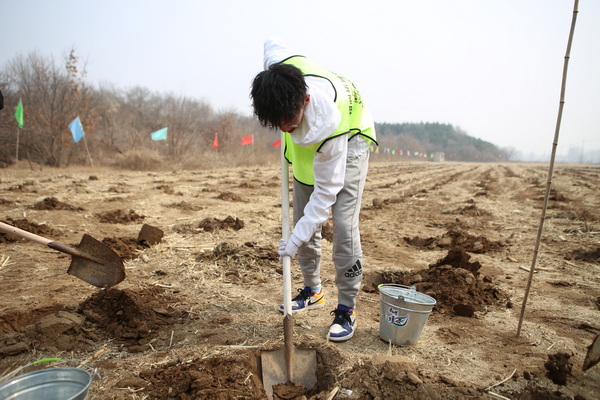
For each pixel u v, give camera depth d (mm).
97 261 2977
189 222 6828
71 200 8375
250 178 16406
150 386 2221
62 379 1926
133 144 23547
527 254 5375
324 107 2336
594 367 2434
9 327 2830
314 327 2980
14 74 19719
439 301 3527
